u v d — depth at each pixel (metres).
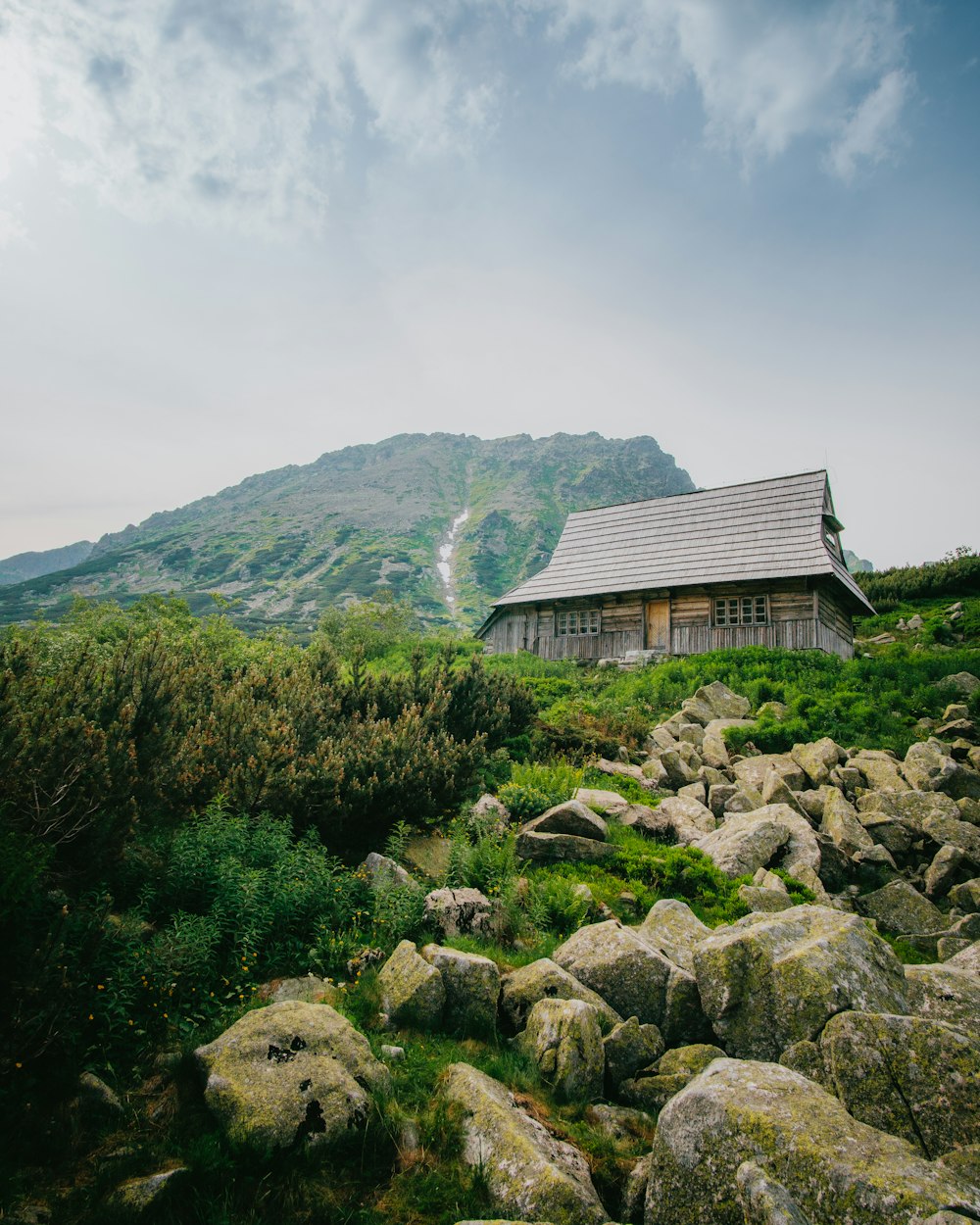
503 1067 5.50
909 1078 4.62
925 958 8.45
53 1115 4.48
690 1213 4.12
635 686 20.94
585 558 32.19
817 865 9.98
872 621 34.06
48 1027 4.66
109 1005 5.03
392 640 34.50
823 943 5.73
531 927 7.68
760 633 25.97
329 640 32.03
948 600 36.06
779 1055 5.40
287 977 6.32
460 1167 4.55
